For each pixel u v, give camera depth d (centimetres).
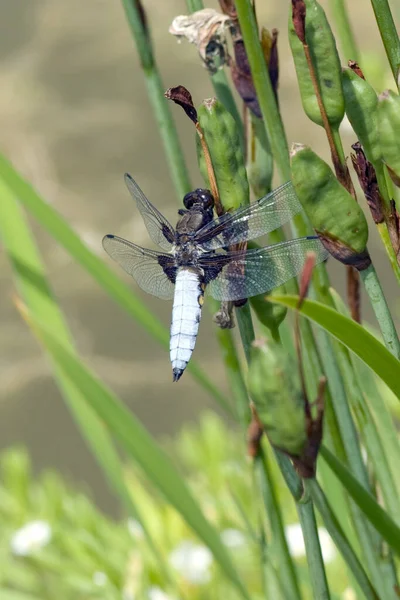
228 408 93
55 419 287
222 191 87
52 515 110
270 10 335
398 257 85
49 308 93
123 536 108
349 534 91
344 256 85
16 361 300
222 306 88
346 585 102
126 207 347
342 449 89
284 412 84
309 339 89
